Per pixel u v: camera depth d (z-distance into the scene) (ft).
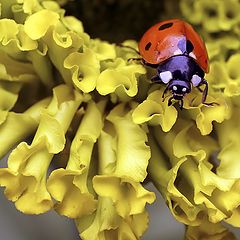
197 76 0.24
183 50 0.24
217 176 0.24
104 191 0.23
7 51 0.25
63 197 0.23
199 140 0.25
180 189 0.24
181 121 0.25
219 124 0.25
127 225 0.24
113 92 0.25
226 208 0.23
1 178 0.23
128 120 0.24
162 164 0.24
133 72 0.24
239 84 0.25
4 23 0.24
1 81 0.25
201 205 0.24
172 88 0.24
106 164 0.24
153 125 0.24
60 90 0.25
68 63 0.24
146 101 0.24
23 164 0.23
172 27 0.24
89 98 0.25
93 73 0.24
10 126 0.24
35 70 0.25
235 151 0.25
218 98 0.24
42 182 0.23
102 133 0.25
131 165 0.23
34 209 0.23
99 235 0.24
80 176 0.23
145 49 0.24
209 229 0.24
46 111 0.24
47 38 0.24
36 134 0.24
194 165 0.24
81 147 0.24
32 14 0.24
